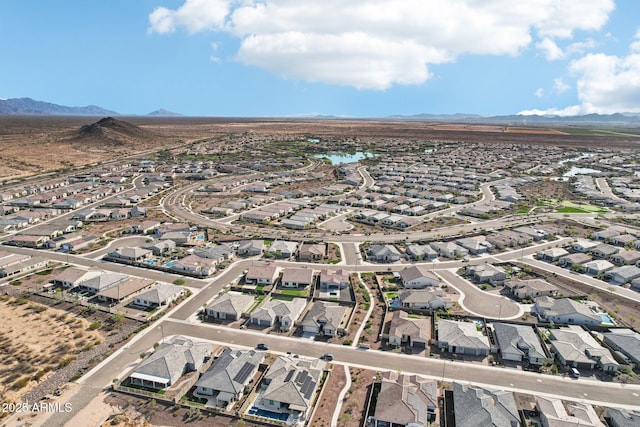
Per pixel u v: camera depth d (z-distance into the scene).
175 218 181.38
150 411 67.44
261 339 88.50
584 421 63.84
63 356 81.12
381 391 70.00
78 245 141.88
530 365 81.06
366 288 113.62
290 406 67.31
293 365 76.25
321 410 67.88
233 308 97.25
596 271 123.38
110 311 98.69
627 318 99.44
